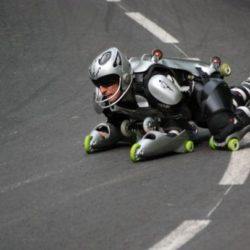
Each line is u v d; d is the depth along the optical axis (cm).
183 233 1728
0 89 3362
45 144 2638
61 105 3125
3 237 1805
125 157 2364
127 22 4238
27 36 4034
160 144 2288
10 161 2470
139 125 2409
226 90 2312
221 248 1636
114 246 1691
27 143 2669
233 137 2306
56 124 2883
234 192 1959
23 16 4356
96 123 2856
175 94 2250
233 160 2220
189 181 2073
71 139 2672
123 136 2480
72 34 4056
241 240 1669
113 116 2434
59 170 2312
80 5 4562
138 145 2280
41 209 1977
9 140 2725
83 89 3312
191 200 1930
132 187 2072
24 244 1750
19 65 3647
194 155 2311
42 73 3538
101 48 3844
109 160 2352
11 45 3912
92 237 1753
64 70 3569
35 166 2384
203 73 2344
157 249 1653
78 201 2006
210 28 4188
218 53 3769
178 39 3984
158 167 2223
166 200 1945
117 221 1836
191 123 2409
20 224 1881
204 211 1848
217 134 2308
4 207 2023
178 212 1856
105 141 2448
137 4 4603
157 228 1770
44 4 4581
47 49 3844
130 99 2284
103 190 2073
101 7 4528
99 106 2317
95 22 4250
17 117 3009
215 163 2208
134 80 2262
